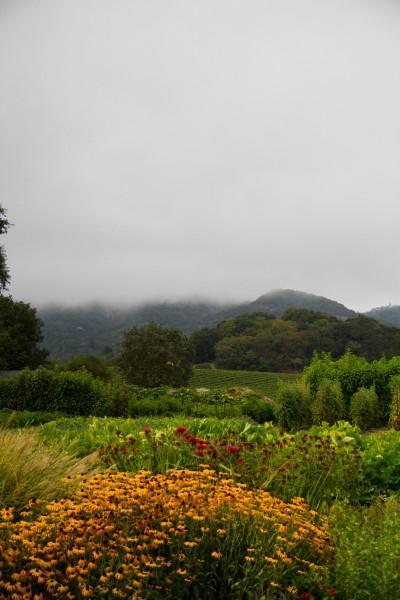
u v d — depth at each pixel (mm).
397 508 4492
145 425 10352
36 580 2996
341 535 3734
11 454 4539
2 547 3084
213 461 5465
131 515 3484
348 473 5527
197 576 3277
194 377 72125
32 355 48375
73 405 17719
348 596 3262
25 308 49312
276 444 6270
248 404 16984
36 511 3848
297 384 14586
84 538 3162
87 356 40625
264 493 4148
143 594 3020
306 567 3500
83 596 2914
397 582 3168
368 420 13344
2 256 31547
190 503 3570
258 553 3383
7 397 17969
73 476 4484
